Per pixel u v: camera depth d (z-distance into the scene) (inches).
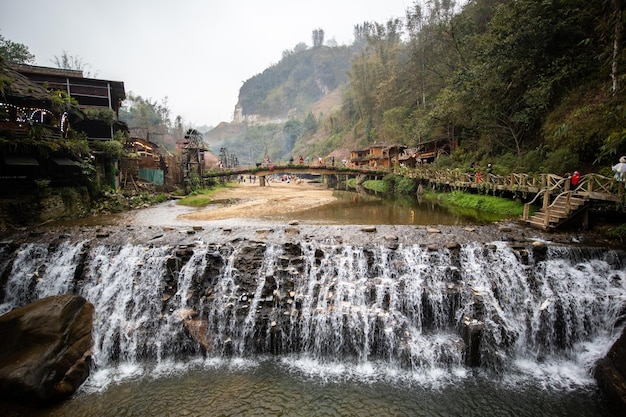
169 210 1015.6
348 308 425.1
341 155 3129.9
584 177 567.2
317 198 1360.7
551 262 464.1
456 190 1111.0
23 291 488.7
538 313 410.9
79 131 1150.3
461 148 1389.0
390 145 2105.1
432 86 1989.4
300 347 409.4
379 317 411.2
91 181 947.3
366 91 3137.3
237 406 320.5
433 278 456.1
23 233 604.4
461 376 364.2
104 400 332.5
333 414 309.7
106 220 816.9
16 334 352.8
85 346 381.1
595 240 516.7
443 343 390.6
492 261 472.1
